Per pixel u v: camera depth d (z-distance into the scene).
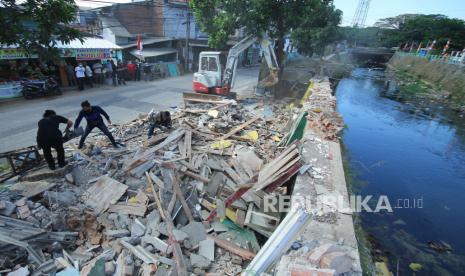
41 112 12.23
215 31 16.17
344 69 35.66
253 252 5.00
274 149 8.84
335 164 7.10
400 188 9.09
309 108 11.91
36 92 14.51
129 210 5.62
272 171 6.36
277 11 14.59
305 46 31.17
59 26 4.86
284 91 18.12
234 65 14.49
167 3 26.62
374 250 6.25
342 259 3.50
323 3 25.77
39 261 4.35
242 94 17.83
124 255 4.62
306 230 4.56
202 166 7.37
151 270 4.30
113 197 5.90
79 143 8.23
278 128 10.95
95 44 18.36
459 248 6.57
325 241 4.31
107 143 8.74
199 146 8.73
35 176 6.45
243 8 14.64
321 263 3.54
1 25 4.21
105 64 19.23
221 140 9.22
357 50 51.66
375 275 5.18
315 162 7.12
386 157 11.46
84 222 5.26
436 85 25.92
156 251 4.77
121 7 24.86
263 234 5.41
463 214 7.91
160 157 7.51
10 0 4.36
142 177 6.67
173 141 8.48
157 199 5.88
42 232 4.70
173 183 6.33
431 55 32.06
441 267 5.98
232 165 7.65
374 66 52.44
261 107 13.90
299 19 14.91
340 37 31.83
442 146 13.07
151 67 23.22
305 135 9.02
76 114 12.12
